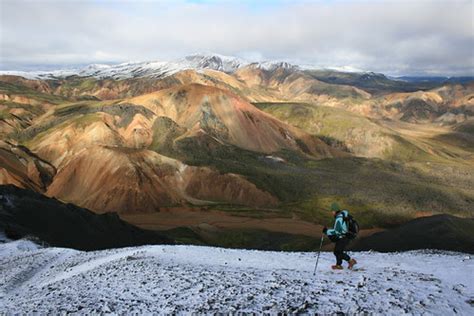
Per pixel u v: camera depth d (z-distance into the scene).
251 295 12.91
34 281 25.36
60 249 34.03
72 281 19.55
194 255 21.83
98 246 64.44
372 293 12.02
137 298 14.25
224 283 14.80
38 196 74.69
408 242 61.03
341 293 12.32
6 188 71.12
